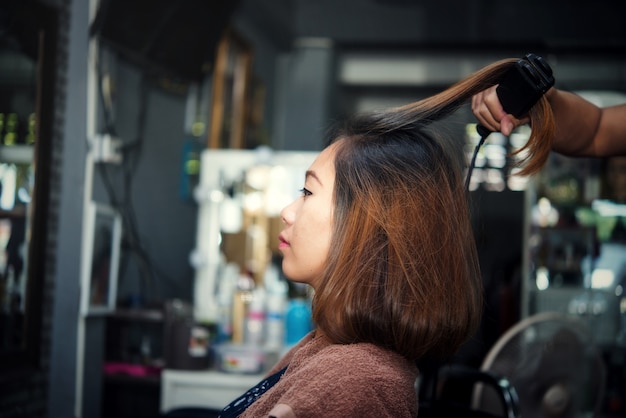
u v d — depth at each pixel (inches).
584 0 257.8
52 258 103.4
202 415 69.7
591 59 271.1
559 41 264.8
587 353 112.3
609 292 183.5
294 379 34.6
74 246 109.8
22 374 95.7
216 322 149.5
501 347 104.2
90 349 118.8
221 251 172.9
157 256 154.7
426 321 35.1
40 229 100.0
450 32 270.5
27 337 98.5
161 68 131.2
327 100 282.7
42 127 100.2
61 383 107.1
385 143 38.5
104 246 120.2
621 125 46.4
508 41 270.7
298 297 163.8
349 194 37.1
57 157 104.1
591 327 181.8
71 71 107.3
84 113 111.7
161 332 133.7
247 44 224.4
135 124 141.7
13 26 93.7
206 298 171.6
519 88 39.9
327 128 45.0
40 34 99.7
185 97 168.2
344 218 36.9
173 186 161.8
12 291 95.0
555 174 193.8
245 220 174.7
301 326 149.6
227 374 128.4
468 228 38.2
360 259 35.8
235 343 150.5
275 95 276.1
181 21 129.2
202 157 176.1
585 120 46.0
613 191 192.2
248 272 154.9
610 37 259.1
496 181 149.3
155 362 131.3
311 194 39.0
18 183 95.7
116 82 130.6
